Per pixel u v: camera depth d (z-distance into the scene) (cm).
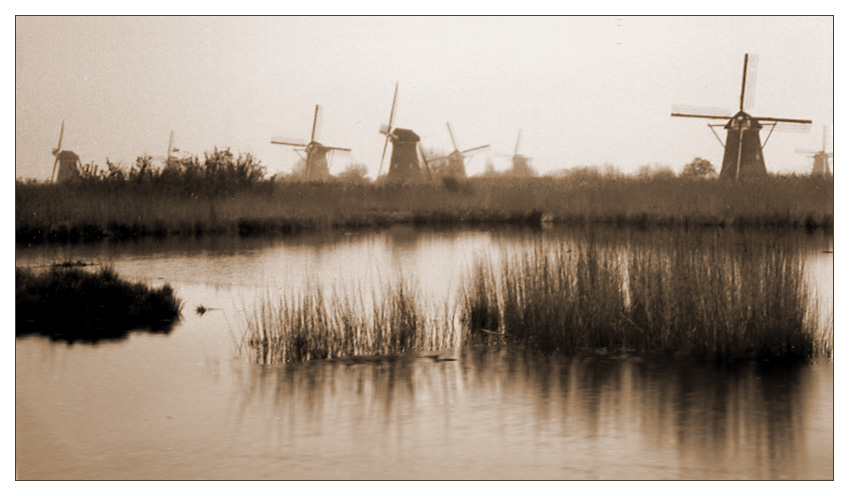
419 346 1152
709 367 1027
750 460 725
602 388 941
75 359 1077
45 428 812
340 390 945
